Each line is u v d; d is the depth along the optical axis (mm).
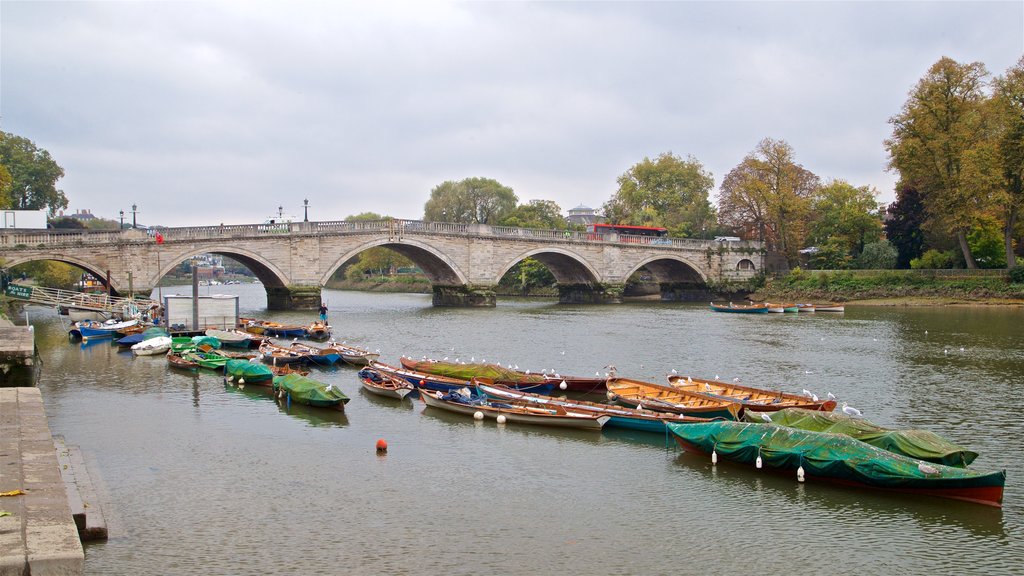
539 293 133625
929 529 20688
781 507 22281
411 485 24281
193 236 74062
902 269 107000
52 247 65500
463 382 37344
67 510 15812
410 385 36844
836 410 34438
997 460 26656
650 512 22000
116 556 18766
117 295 70438
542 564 18625
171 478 24766
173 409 34562
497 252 98000
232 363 40969
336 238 84375
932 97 89125
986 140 88938
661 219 141125
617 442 29219
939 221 92562
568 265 110812
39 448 20188
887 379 42250
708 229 143375
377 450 27938
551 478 25016
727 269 120312
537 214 148000
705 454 26906
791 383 41250
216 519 21281
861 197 124812
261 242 79438
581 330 67688
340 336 62562
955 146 86812
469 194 147625
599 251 107938
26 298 64250
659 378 43062
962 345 56125
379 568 18297
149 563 18375
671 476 25141
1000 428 31094
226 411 34188
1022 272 90125
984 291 91375
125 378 42250
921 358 49875
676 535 20391
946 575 18172
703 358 50375
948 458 23469
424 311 90062
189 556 18812
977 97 89375
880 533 20484
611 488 24016
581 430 30859
